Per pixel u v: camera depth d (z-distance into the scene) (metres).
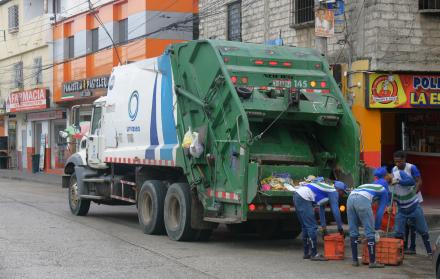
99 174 15.40
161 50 26.70
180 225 11.44
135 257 9.88
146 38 26.44
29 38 37.69
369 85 15.30
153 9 26.56
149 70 12.98
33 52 37.75
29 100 36.69
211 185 10.80
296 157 10.87
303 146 11.08
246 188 9.91
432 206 15.63
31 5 38.62
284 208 10.28
